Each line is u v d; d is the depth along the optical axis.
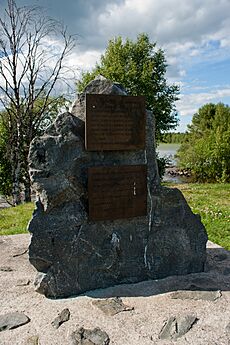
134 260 4.18
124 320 3.30
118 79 18.56
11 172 14.85
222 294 3.81
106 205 4.02
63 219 3.86
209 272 4.47
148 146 4.32
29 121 13.06
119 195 4.09
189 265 4.44
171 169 28.52
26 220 8.15
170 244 4.36
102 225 4.05
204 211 8.57
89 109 3.86
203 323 3.24
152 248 4.28
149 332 3.12
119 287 4.02
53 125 3.91
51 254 3.78
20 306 3.59
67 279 3.83
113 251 4.05
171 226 4.38
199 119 35.66
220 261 4.88
